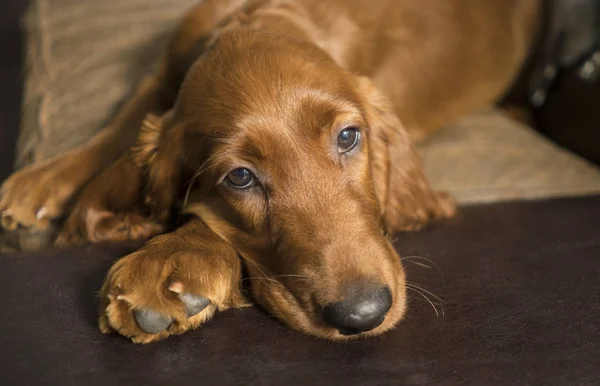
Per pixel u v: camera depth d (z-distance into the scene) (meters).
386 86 0.67
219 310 0.46
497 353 0.42
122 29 0.80
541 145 0.68
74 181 0.59
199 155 0.49
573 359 0.42
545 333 0.44
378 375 0.41
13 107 0.87
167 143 0.51
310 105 0.48
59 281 0.48
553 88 0.72
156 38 0.78
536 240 0.52
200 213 0.50
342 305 0.43
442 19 0.70
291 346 0.43
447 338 0.43
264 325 0.45
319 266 0.45
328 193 0.47
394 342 0.43
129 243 0.52
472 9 0.72
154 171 0.52
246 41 0.51
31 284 0.48
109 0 0.85
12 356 0.42
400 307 0.45
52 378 0.41
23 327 0.44
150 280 0.43
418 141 0.69
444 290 0.47
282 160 0.47
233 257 0.47
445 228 0.55
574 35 0.72
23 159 0.66
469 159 0.65
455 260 0.50
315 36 0.61
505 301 0.46
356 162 0.49
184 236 0.47
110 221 0.53
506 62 0.76
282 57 0.49
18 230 0.58
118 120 0.63
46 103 0.71
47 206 0.58
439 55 0.70
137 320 0.43
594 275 0.48
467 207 0.58
